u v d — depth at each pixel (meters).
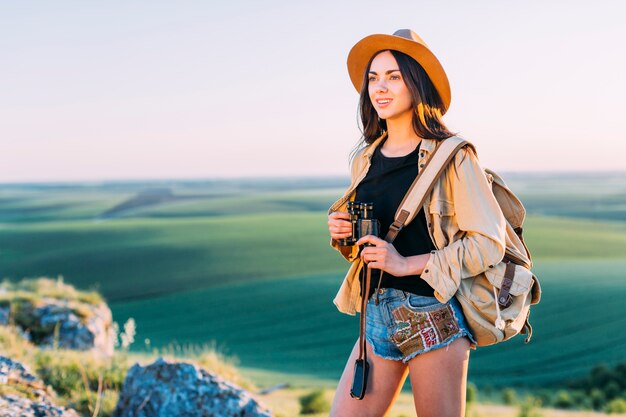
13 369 5.01
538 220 130.00
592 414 18.94
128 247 82.69
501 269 2.87
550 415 16.83
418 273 2.86
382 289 2.98
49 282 18.11
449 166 2.94
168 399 5.71
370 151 3.19
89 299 15.23
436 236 2.94
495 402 22.39
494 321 2.88
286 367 31.17
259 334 40.12
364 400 3.02
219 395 5.76
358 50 3.24
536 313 45.28
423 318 2.87
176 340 37.88
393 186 3.04
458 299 2.89
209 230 100.81
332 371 30.77
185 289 55.97
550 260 70.31
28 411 4.28
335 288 53.75
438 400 2.86
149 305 50.28
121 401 5.95
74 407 5.86
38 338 12.30
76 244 86.62
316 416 9.41
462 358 2.88
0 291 14.61
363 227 2.94
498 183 3.04
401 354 2.97
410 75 3.03
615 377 28.94
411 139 3.10
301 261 68.88
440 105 3.11
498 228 2.83
